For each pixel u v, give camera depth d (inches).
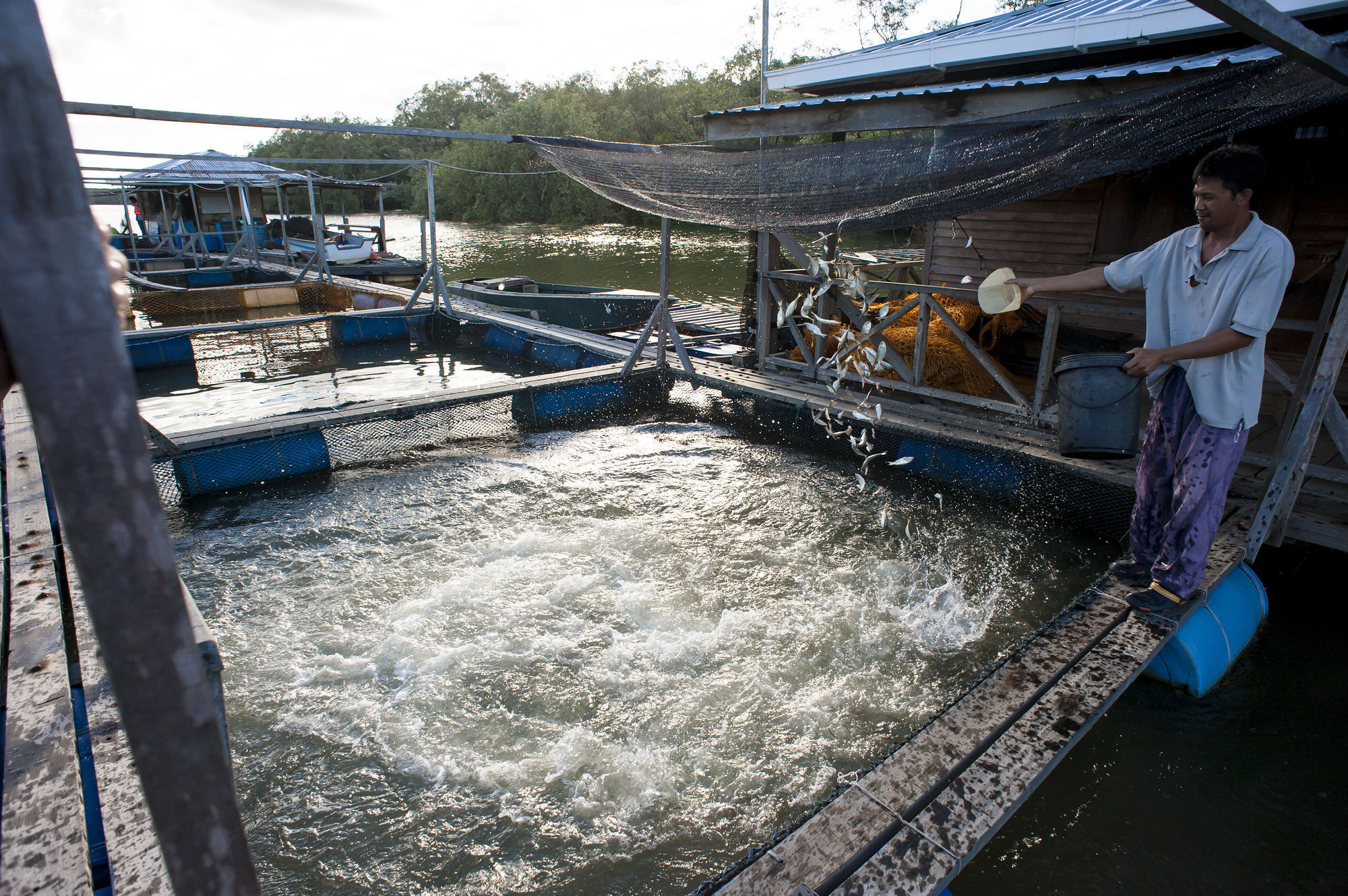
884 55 289.4
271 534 222.7
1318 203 256.7
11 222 19.0
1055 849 120.0
